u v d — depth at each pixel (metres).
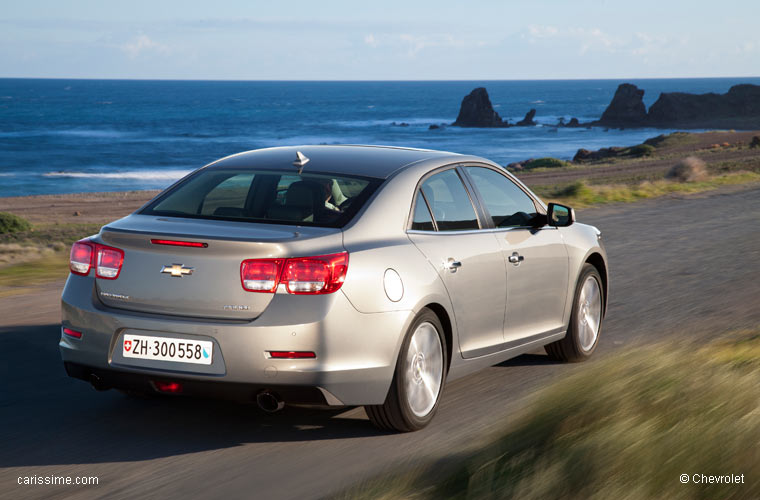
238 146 180.38
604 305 8.62
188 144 183.38
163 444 5.67
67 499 4.71
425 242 6.06
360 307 5.39
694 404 4.84
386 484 4.50
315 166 6.41
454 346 6.29
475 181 6.98
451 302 6.15
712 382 5.25
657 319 10.18
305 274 5.24
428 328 5.98
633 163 89.81
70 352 5.66
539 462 4.20
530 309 7.22
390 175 6.23
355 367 5.39
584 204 27.02
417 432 5.97
